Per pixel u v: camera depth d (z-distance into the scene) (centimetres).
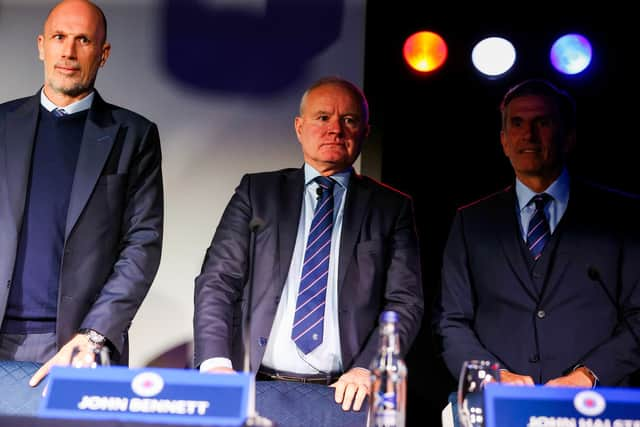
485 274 298
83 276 287
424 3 360
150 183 309
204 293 280
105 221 293
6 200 289
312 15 367
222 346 267
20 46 359
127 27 364
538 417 184
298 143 360
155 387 183
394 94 359
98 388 183
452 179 354
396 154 356
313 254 294
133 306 284
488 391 186
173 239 353
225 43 366
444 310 298
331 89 309
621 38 351
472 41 358
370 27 363
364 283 288
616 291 289
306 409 245
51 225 290
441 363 341
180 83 362
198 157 359
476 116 355
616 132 348
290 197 303
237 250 291
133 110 360
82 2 310
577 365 275
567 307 288
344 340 281
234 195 307
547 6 355
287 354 281
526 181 310
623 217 297
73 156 300
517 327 290
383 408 196
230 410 180
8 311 283
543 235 301
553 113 307
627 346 274
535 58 354
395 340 200
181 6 367
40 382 246
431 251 351
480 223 307
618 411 185
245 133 361
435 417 339
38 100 306
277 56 365
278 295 286
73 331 284
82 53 303
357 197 304
